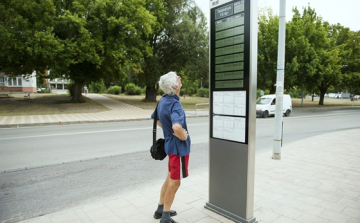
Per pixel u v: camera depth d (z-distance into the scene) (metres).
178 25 25.64
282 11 5.93
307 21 29.05
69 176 4.89
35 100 22.97
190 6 28.34
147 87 28.41
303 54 25.14
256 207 3.43
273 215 3.19
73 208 3.40
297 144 7.89
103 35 20.33
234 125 2.91
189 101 33.75
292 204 3.53
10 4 16.45
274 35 25.88
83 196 3.98
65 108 18.86
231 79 2.91
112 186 4.40
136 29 21.06
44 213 3.42
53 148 7.21
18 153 6.59
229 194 3.04
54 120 13.41
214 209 3.23
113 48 19.88
